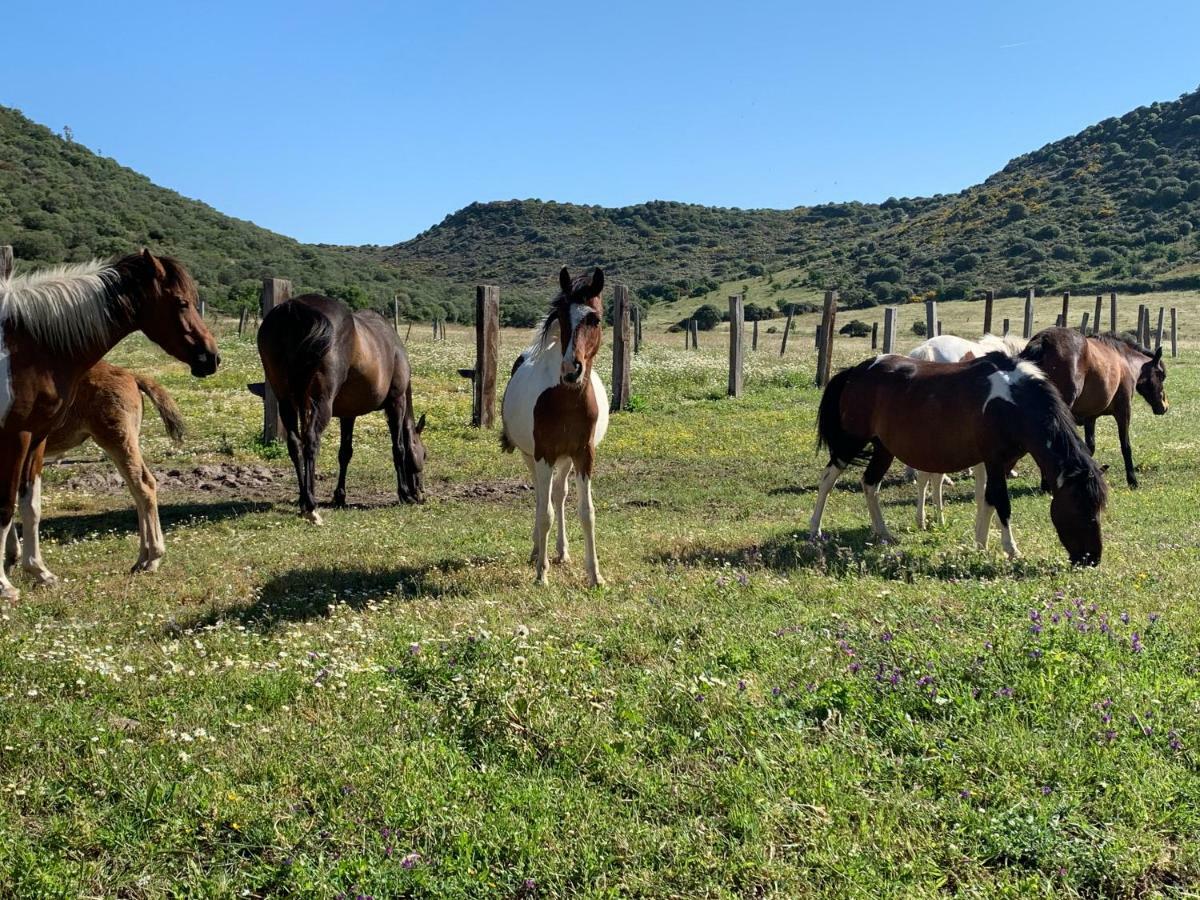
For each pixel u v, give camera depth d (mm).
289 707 4723
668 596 6887
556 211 140000
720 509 11789
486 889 3234
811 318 68188
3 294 7070
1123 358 12836
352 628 6000
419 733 4395
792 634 5566
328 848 3512
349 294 65062
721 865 3311
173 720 4535
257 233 100812
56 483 12859
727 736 4211
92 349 7457
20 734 4312
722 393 22641
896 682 4605
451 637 5633
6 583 7449
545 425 7547
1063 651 4934
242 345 30938
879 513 9617
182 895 3256
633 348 34562
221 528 10336
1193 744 4020
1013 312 59531
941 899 3127
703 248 124312
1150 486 12461
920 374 8820
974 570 7656
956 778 3803
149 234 81500
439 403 20281
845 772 3861
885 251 95125
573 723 4348
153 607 7051
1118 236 79375
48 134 98312
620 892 3225
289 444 10844
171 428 9070
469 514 11492
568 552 8875
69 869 3332
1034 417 7906
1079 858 3291
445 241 137250
